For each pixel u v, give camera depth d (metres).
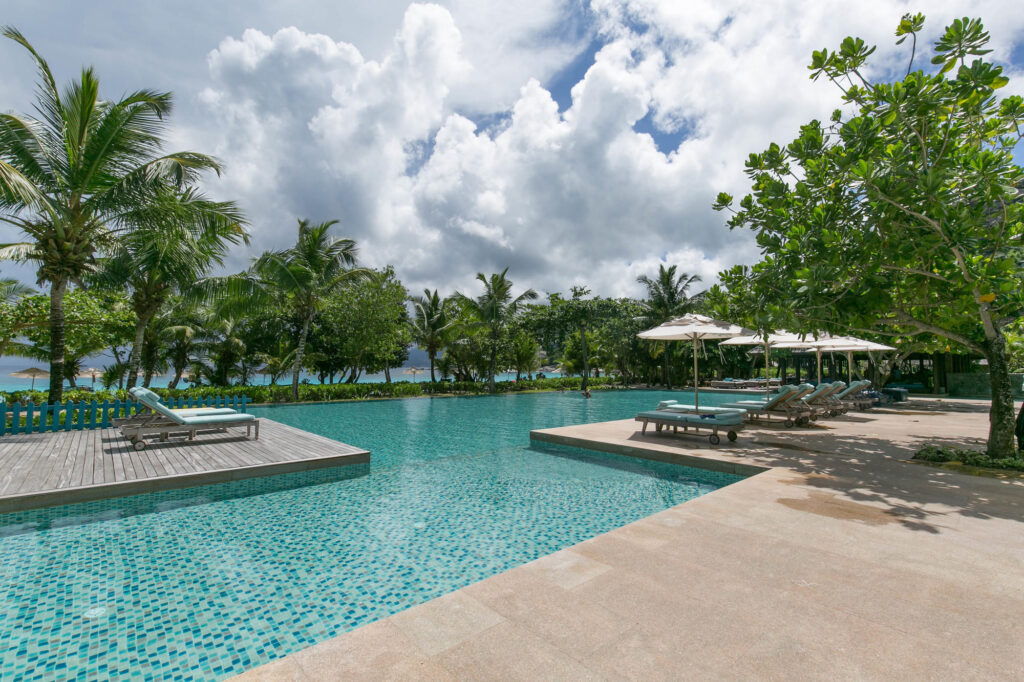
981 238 6.11
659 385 34.34
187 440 8.42
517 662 2.05
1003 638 2.23
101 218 10.64
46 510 5.12
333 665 2.03
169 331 21.08
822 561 3.13
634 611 2.49
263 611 3.26
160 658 2.71
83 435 8.87
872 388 18.11
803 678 1.94
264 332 27.72
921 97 5.96
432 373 29.83
